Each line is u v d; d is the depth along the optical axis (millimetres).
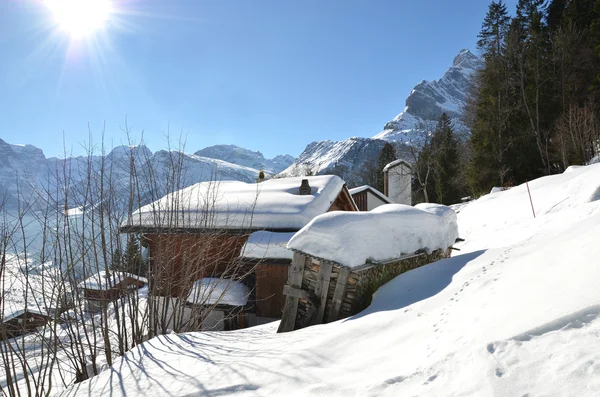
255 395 2807
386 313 3955
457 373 2182
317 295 5086
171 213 7707
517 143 25062
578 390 1671
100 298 6438
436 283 4477
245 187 12695
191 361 3975
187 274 7684
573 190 11789
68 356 6387
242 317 9617
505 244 9805
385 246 5305
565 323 2201
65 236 6160
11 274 5699
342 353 3275
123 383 3713
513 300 2953
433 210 7051
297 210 10156
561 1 30062
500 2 35219
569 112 21094
